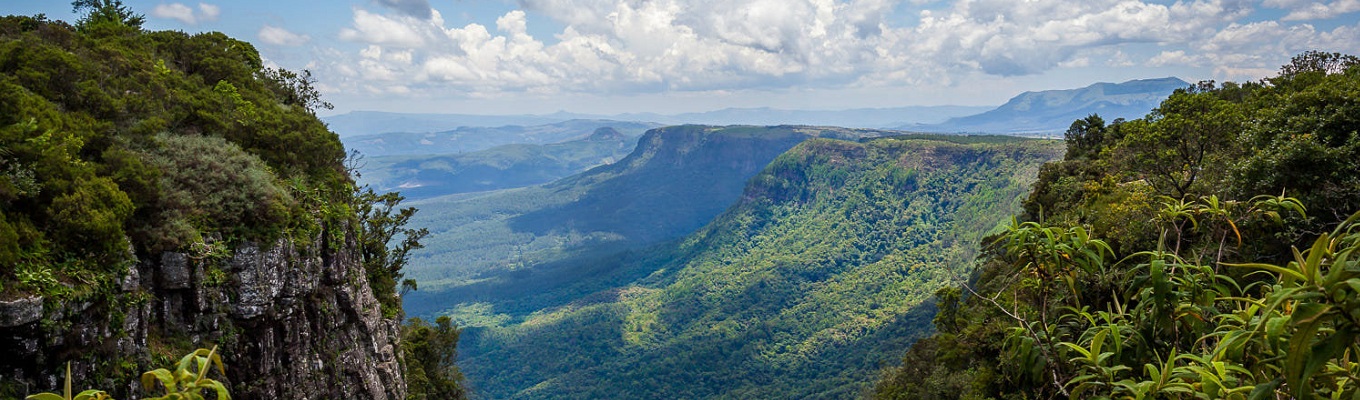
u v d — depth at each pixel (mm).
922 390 42031
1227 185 22578
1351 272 3734
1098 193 33969
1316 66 46406
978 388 27422
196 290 18562
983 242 39344
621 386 162125
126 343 16531
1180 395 5520
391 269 41812
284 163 27062
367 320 28312
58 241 15484
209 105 25594
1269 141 23797
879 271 197875
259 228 20953
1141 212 20094
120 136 20375
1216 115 32188
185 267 18328
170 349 17703
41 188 15781
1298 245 17125
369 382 27250
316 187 27672
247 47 40969
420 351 43562
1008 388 24141
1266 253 17141
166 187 19266
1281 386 4992
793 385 137125
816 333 169125
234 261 19891
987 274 36938
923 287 172500
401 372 34688
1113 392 5672
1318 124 21203
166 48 33625
